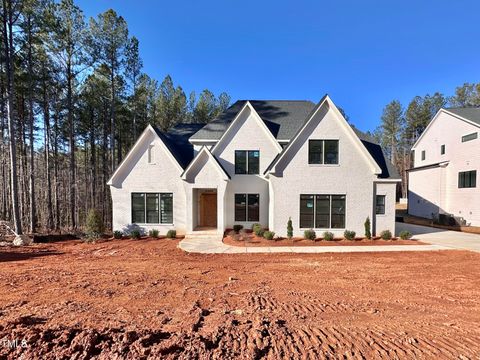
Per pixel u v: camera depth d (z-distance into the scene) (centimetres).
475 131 2350
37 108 2602
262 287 830
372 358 416
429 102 5488
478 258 1231
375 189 1756
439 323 560
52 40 2203
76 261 1191
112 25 2534
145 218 1911
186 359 399
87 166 3691
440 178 2733
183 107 4566
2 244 1617
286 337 478
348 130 1709
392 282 888
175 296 742
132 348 421
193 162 1809
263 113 2294
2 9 1762
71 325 534
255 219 1966
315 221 1730
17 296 736
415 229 2205
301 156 1730
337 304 680
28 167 2741
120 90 2842
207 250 1413
